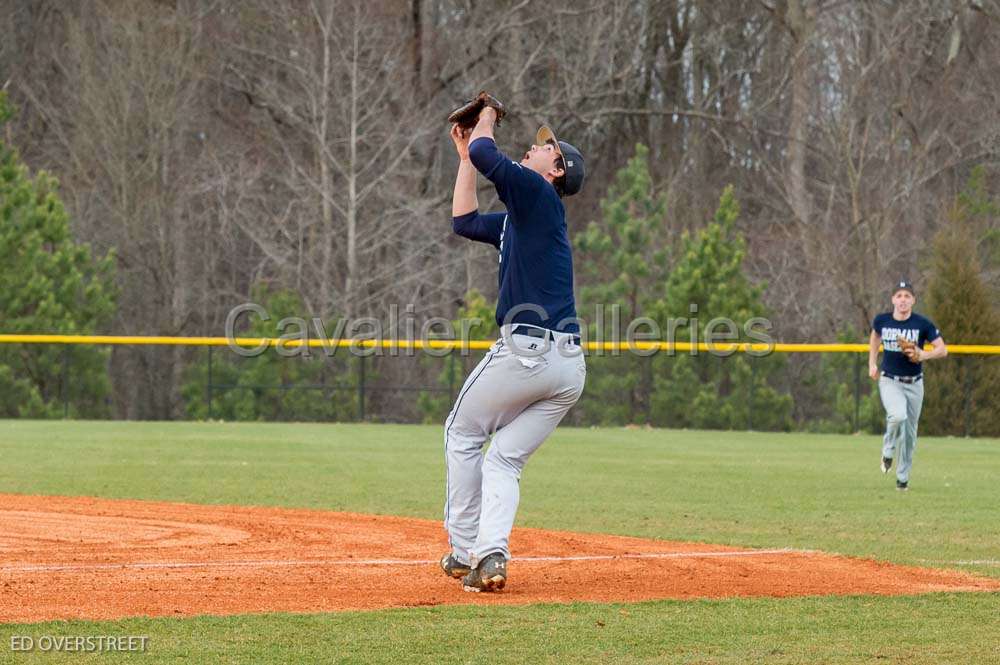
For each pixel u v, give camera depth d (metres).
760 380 93.25
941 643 19.00
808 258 127.62
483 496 22.62
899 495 43.66
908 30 129.00
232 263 135.38
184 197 133.12
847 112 127.00
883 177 129.25
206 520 33.75
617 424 94.88
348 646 18.27
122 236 130.00
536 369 21.98
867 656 18.17
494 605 21.39
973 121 132.38
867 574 25.48
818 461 60.16
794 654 18.27
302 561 26.31
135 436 71.62
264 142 137.00
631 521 35.56
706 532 33.09
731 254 98.12
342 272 127.06
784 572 25.56
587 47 134.12
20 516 33.88
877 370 46.88
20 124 143.50
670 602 21.89
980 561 27.78
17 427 80.00
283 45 131.25
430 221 128.12
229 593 22.31
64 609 20.61
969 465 58.56
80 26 133.88
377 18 125.62
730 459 60.69
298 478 47.62
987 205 120.94
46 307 96.56
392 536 30.88
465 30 132.88
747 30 145.88
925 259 122.62
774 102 143.75
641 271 102.88
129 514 34.91
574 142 141.38
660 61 146.25
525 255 21.98
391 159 126.88
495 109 22.30
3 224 98.44
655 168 148.50
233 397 97.88
